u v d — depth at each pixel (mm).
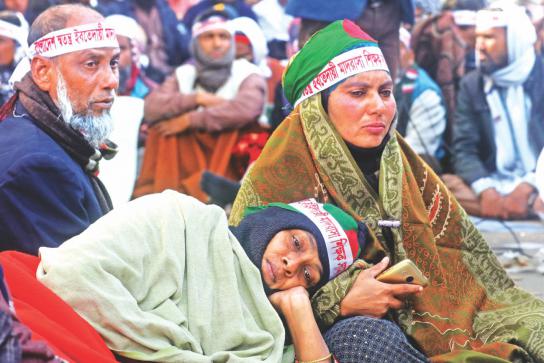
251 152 10078
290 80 5102
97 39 5059
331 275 4527
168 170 10117
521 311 5082
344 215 4645
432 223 5180
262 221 4520
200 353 4059
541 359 4777
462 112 10219
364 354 4332
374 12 8008
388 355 4340
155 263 4176
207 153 10117
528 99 10188
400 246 4867
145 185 10156
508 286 5254
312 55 5004
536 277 7887
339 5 7934
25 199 4711
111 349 3951
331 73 4941
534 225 9805
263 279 4430
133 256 4105
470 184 10070
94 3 11117
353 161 4949
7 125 4973
